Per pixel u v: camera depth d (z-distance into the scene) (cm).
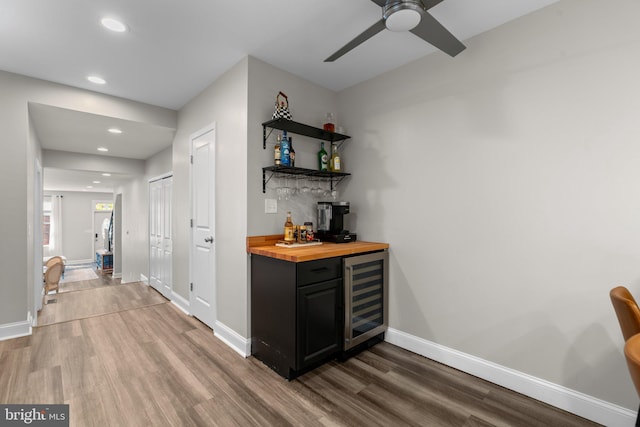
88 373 212
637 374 74
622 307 116
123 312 348
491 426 162
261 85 252
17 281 272
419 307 246
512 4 182
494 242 205
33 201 323
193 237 331
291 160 262
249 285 244
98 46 229
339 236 270
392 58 248
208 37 219
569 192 176
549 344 183
